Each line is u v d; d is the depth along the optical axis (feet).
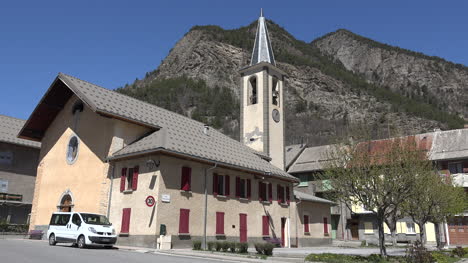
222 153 89.30
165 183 71.31
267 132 121.29
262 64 126.93
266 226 96.12
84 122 87.40
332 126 481.05
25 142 119.03
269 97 125.90
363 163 62.28
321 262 55.52
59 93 91.71
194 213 76.38
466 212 138.21
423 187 69.62
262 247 65.00
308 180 167.84
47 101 93.30
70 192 85.05
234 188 88.48
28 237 92.07
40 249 55.47
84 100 76.89
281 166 124.77
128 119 78.54
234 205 87.25
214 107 525.34
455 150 144.77
